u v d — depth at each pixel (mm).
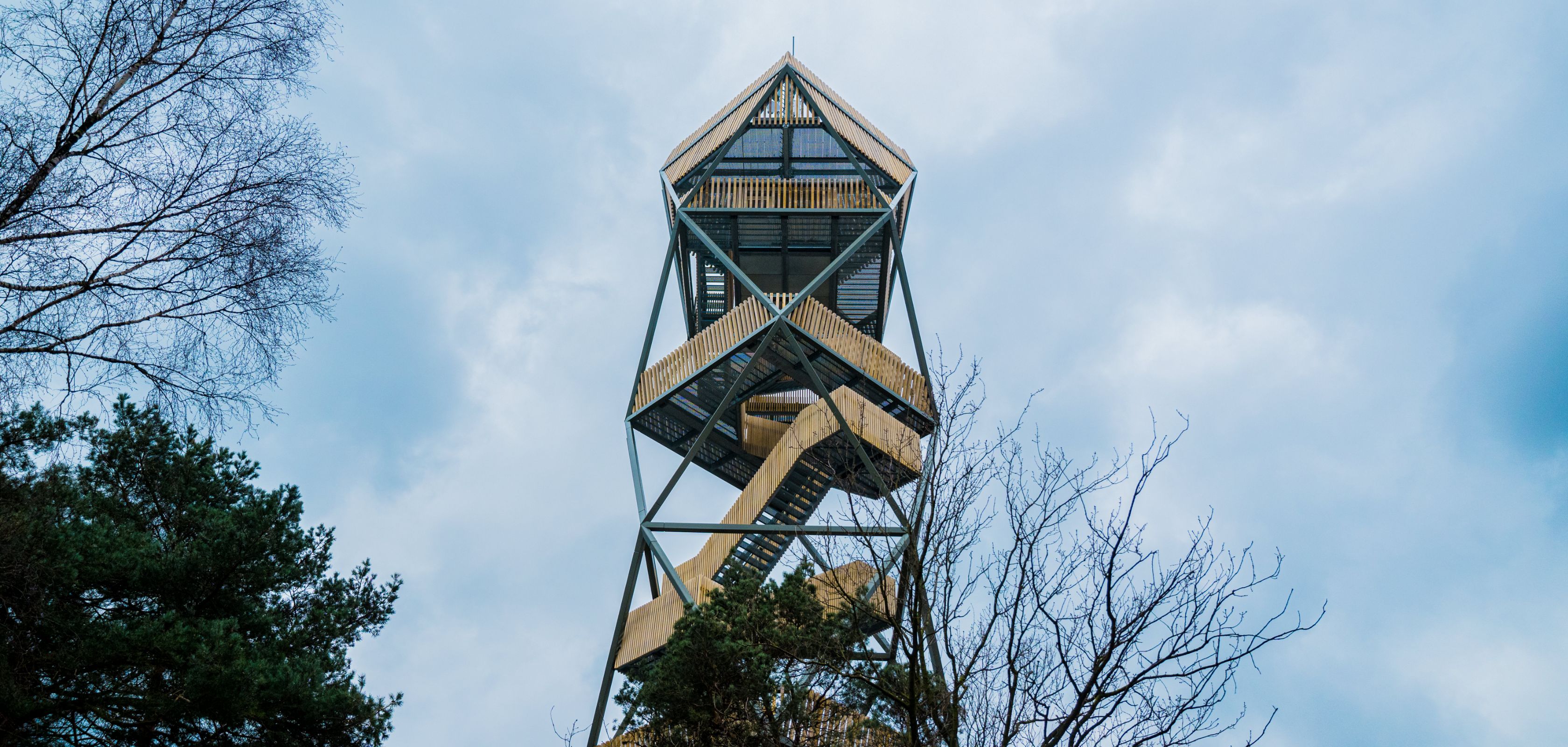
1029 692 9180
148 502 15422
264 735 12453
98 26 7988
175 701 11297
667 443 27891
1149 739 8531
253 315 8195
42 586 11148
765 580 22828
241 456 16578
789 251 29250
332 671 13648
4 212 7496
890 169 28469
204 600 13242
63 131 7867
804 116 28297
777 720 14406
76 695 11352
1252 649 8695
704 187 27562
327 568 16781
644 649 22719
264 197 8273
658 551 23547
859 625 12344
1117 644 8883
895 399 25297
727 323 25594
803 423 23844
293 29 8602
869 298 31469
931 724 9625
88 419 14930
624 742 17312
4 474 11773
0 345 7578
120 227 7832
